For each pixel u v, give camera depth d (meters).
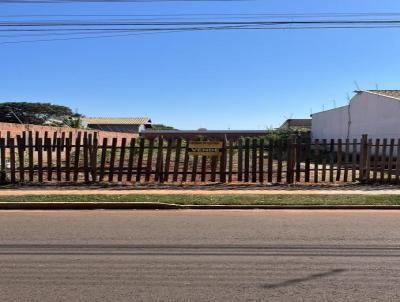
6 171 17.36
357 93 36.94
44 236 8.77
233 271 6.38
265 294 5.41
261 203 12.99
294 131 51.59
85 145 17.06
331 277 6.09
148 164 17.28
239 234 8.95
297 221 10.59
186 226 9.88
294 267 6.58
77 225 10.03
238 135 66.06
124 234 8.96
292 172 17.25
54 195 14.12
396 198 13.73
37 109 81.62
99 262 6.86
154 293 5.45
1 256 7.22
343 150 37.88
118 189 15.73
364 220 10.76
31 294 5.43
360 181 17.28
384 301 5.16
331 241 8.30
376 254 7.34
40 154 17.08
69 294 5.43
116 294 5.42
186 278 6.05
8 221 10.63
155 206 12.80
